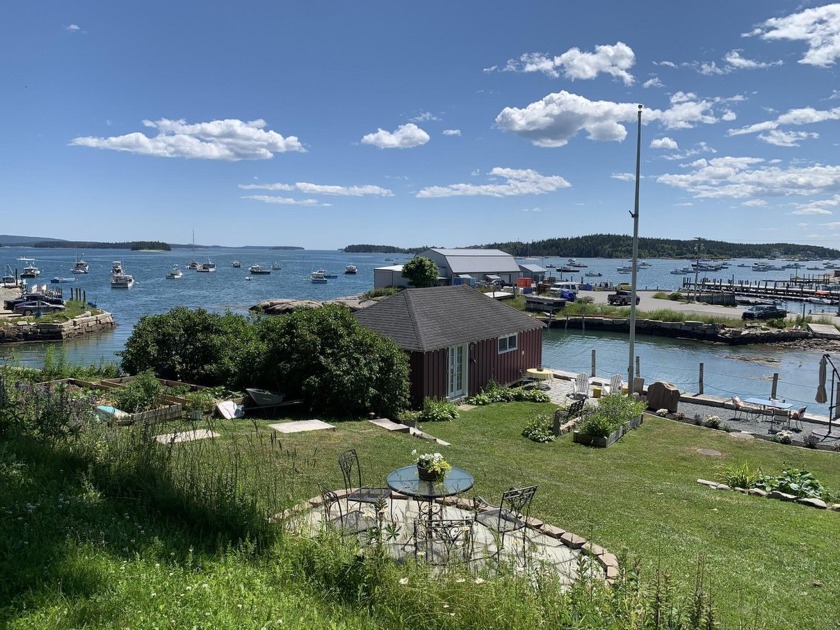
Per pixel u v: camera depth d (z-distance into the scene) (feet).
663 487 36.22
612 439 51.21
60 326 139.95
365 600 16.11
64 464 22.48
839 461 47.60
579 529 26.71
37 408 26.94
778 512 32.24
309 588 16.34
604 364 111.86
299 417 49.34
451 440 48.29
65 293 253.85
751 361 116.88
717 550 25.61
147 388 44.57
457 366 68.59
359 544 19.38
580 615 14.48
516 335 80.79
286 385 53.21
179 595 14.20
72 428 25.07
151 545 17.04
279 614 14.19
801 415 63.77
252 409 49.83
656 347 135.44
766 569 23.91
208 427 31.45
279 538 19.12
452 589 16.26
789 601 20.95
